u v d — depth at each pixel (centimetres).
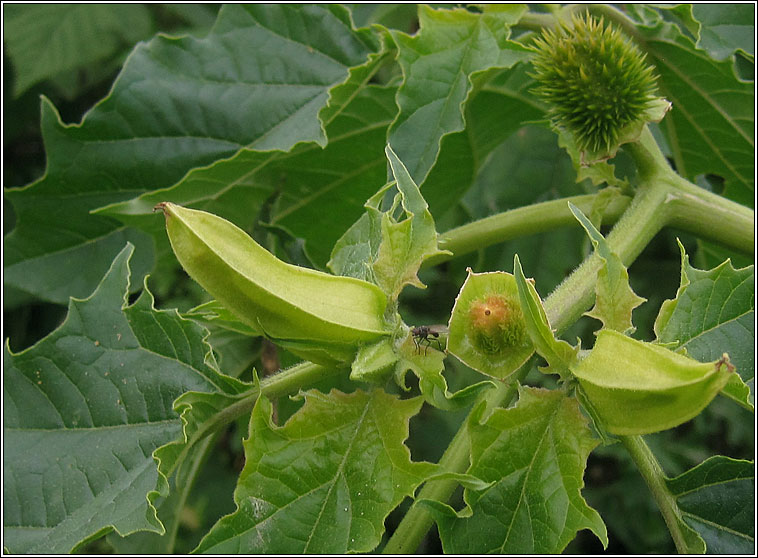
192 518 61
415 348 33
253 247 32
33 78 55
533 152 53
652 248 63
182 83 44
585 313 33
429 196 47
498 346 33
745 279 35
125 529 34
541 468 32
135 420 37
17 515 36
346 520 32
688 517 35
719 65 42
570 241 53
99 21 56
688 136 45
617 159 47
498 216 40
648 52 42
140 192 44
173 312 37
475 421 32
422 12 39
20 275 44
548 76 38
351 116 44
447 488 34
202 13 56
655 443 67
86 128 43
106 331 37
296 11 44
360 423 33
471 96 39
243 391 35
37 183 44
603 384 32
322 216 46
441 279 67
